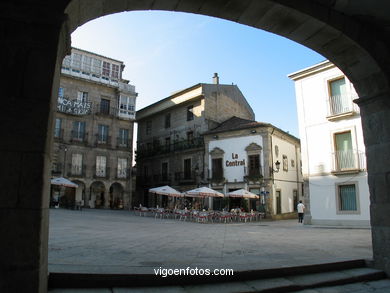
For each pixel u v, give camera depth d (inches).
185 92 1397.6
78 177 1284.4
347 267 235.0
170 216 1087.6
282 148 1228.5
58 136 1262.3
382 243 232.5
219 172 1209.4
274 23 217.6
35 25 144.4
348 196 764.0
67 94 1307.8
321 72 834.2
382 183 236.2
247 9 203.6
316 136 831.7
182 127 1408.7
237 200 1154.7
